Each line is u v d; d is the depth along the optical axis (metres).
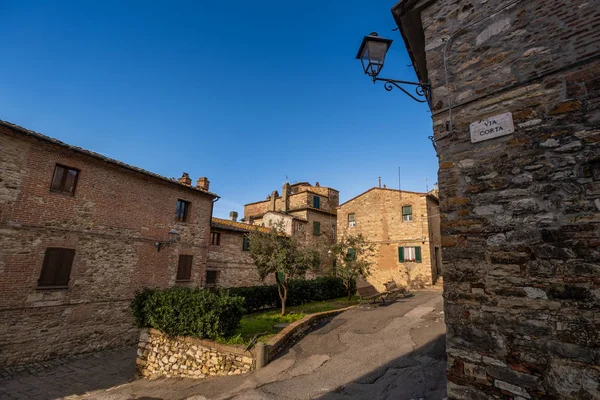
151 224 14.88
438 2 4.73
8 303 10.12
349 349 8.19
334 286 18.67
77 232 12.04
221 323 8.60
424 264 20.03
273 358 8.06
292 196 30.17
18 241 10.50
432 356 6.99
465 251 3.74
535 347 3.10
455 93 4.26
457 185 3.98
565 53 3.52
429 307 12.29
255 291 14.12
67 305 11.55
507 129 3.71
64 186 11.98
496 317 3.38
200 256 17.25
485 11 4.22
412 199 21.38
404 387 5.75
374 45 4.86
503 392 3.20
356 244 18.20
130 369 10.39
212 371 8.19
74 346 11.62
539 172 3.42
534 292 3.21
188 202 17.14
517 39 3.88
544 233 3.26
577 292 2.98
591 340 2.83
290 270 12.91
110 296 12.89
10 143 10.59
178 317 9.05
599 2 3.43
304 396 5.91
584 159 3.17
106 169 13.31
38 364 10.47
